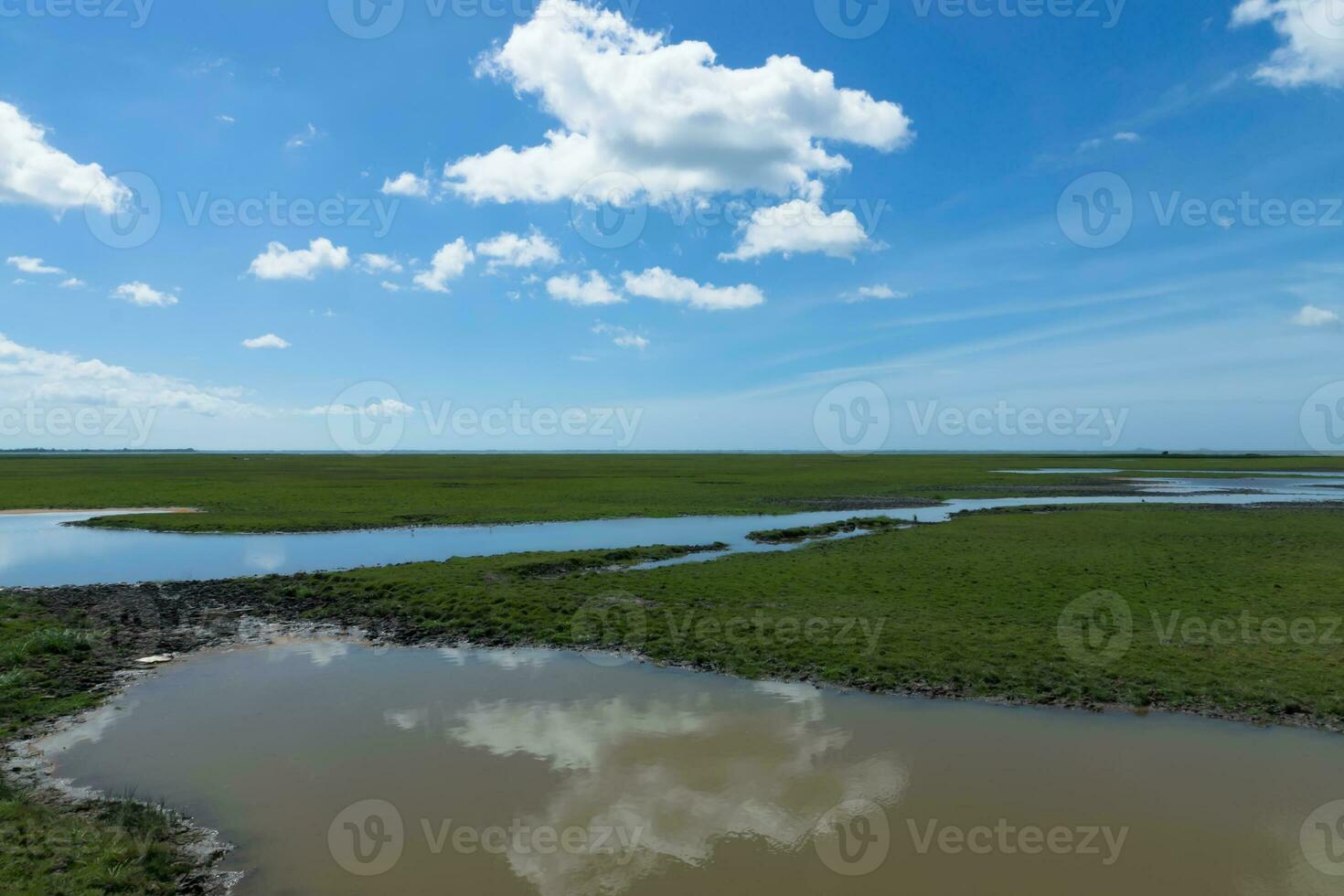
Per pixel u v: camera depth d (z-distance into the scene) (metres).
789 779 12.74
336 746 14.08
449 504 61.50
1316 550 35.75
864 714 15.68
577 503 62.62
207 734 14.66
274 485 83.00
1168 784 12.56
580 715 15.70
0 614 22.92
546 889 9.62
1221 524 46.97
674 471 122.19
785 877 9.91
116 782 12.55
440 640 21.50
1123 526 46.12
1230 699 16.19
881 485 84.31
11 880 9.07
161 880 9.73
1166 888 9.66
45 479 91.69
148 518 50.53
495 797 12.09
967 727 15.00
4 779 12.39
